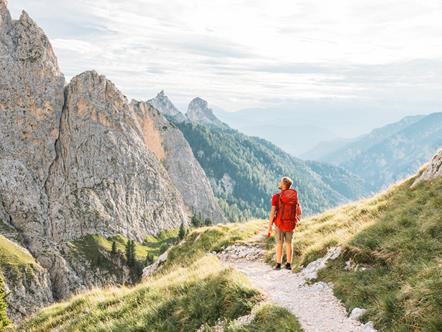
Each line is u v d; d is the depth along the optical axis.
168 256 27.73
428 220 13.48
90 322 15.77
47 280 173.25
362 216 18.56
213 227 27.62
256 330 10.45
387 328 9.14
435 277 9.70
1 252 167.25
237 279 13.26
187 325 12.30
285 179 16.20
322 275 13.82
